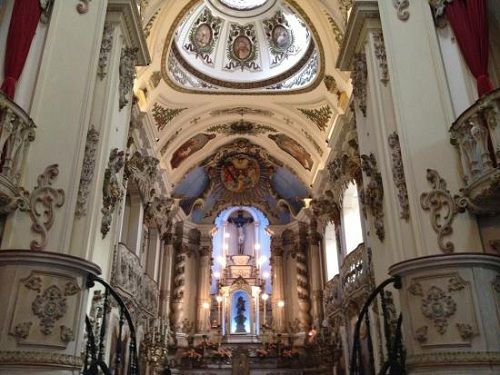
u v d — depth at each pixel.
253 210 24.31
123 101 9.32
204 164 22.42
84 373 5.18
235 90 17.78
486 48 7.46
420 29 8.41
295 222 22.84
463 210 6.99
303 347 20.80
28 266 5.00
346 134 15.17
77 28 8.12
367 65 9.40
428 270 5.42
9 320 4.79
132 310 13.20
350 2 12.55
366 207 9.32
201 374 20.19
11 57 7.14
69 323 5.05
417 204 7.33
